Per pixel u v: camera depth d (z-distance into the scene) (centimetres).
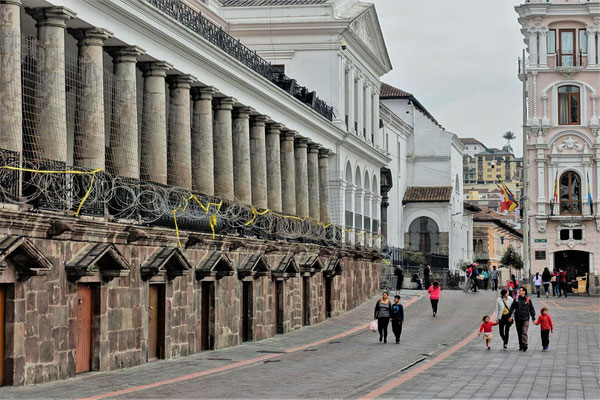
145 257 2461
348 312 4659
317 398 1880
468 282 5925
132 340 2391
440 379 2219
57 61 2178
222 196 3303
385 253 6234
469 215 9744
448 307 4778
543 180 6950
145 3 2542
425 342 3306
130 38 2553
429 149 8244
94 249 2155
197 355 2781
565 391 1981
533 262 6931
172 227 2667
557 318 4244
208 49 3053
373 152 5616
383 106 6681
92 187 2225
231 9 4906
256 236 3469
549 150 6956
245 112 3591
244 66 3381
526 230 6025
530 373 2339
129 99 2552
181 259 2577
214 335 2956
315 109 4547
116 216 2373
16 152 1938
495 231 11231
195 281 2812
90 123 2345
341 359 2742
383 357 2808
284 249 3669
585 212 6850
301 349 3061
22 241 1848
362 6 5253
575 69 6869
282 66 4894
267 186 3944
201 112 3161
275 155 3956
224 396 1892
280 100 3875
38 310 1966
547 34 6969
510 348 3036
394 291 5747
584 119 6906
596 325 3897
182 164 2934
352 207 5184
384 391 1986
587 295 6538
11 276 1878
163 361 2566
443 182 8200
